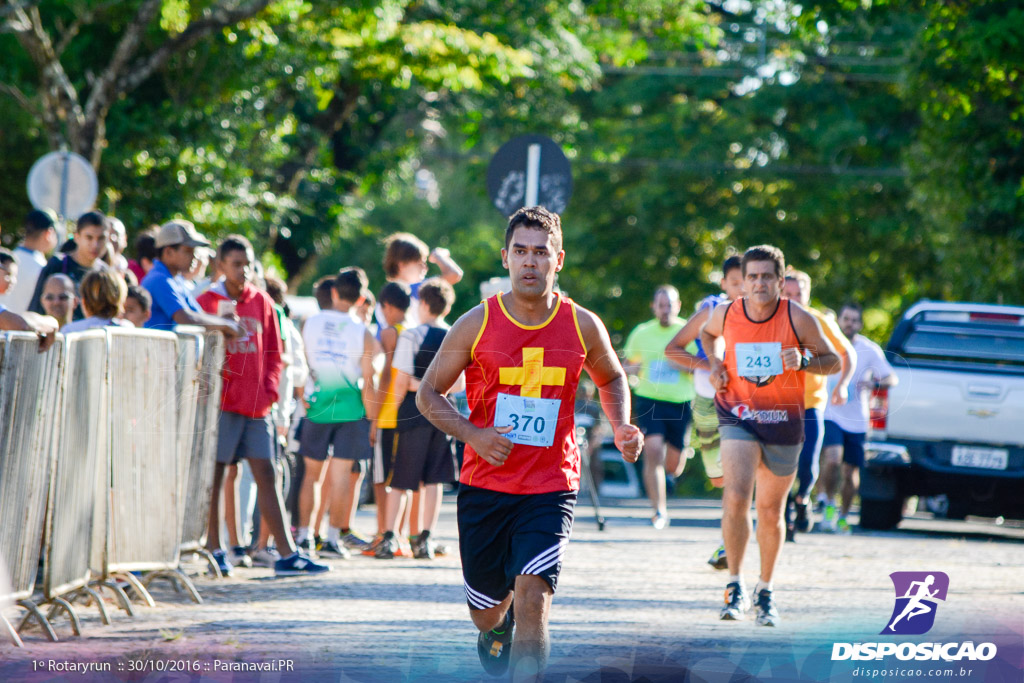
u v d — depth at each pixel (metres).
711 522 24.80
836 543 20.11
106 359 12.16
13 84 34.97
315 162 45.28
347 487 17.67
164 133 35.75
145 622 11.88
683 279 59.84
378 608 12.90
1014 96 29.62
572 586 14.71
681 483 42.78
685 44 52.94
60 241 23.30
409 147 50.62
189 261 14.51
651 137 56.56
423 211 76.12
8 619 11.35
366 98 46.19
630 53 46.75
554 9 41.84
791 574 16.03
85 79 36.16
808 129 53.50
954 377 22.61
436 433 17.45
